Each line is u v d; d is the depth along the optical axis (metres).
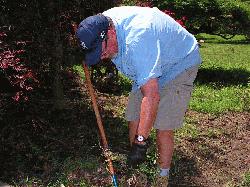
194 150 4.71
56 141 4.52
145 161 3.78
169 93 3.19
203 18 8.64
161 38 2.87
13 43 4.21
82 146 4.44
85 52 2.80
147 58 2.64
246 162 4.54
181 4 8.40
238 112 6.04
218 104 6.28
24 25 4.54
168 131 3.34
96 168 3.90
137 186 3.62
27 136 4.54
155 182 3.46
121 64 2.85
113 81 6.45
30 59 4.55
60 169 3.94
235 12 8.96
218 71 9.25
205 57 12.59
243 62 11.70
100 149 4.38
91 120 5.12
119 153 4.30
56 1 4.71
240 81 8.43
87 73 3.39
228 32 9.11
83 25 2.74
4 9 4.52
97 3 4.94
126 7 2.88
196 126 5.43
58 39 4.93
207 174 4.21
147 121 2.60
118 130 4.86
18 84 4.32
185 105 3.29
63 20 4.92
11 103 4.77
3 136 4.55
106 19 2.73
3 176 3.87
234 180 4.14
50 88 5.54
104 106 5.70
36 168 4.01
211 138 5.10
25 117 4.93
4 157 4.17
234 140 5.09
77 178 3.79
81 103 5.66
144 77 2.62
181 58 3.08
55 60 5.02
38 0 4.61
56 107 5.21
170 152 3.40
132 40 2.68
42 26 4.68
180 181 4.03
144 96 2.62
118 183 3.67
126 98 6.25
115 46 2.75
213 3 8.68
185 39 3.06
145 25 2.72
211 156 4.60
